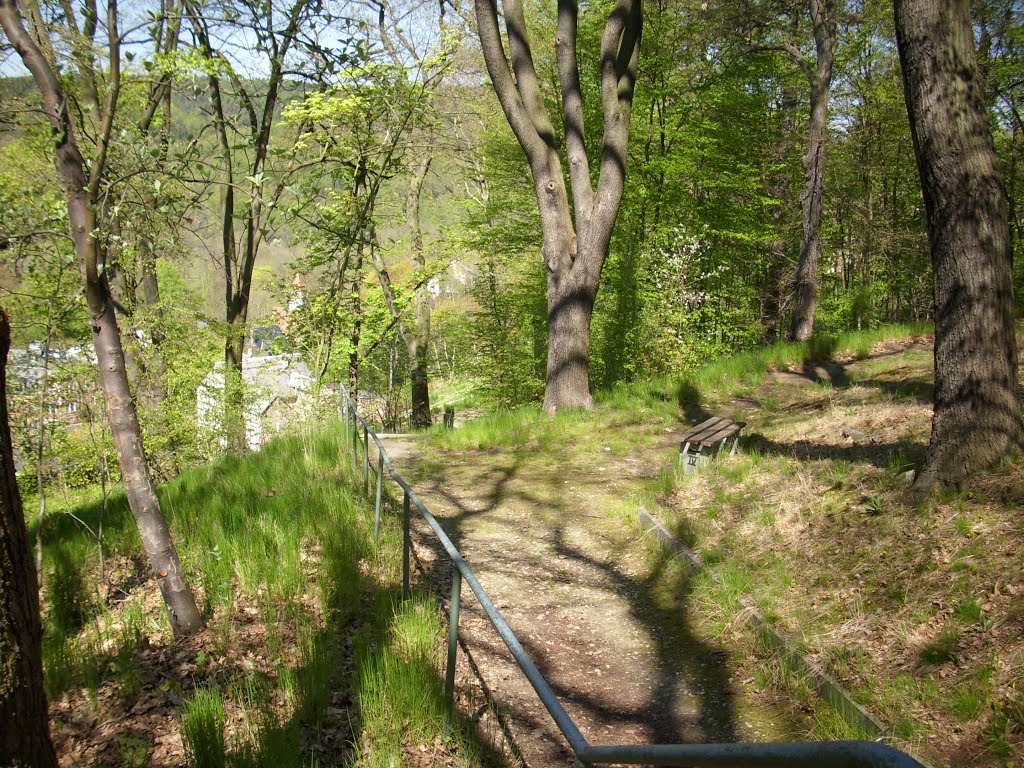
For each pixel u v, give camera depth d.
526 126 12.43
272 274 15.17
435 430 12.92
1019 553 4.58
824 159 19.03
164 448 13.49
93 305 5.05
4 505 2.55
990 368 5.47
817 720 4.11
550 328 12.89
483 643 5.38
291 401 15.77
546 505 8.47
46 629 5.49
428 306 22.45
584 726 4.41
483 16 12.12
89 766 3.98
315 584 6.03
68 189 4.91
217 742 3.85
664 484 8.14
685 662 5.04
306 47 6.21
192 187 5.49
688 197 19.66
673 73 18.83
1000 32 16.45
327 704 4.37
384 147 13.16
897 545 5.25
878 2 18.08
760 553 5.97
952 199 5.54
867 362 14.13
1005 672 3.85
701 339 18.56
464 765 3.90
